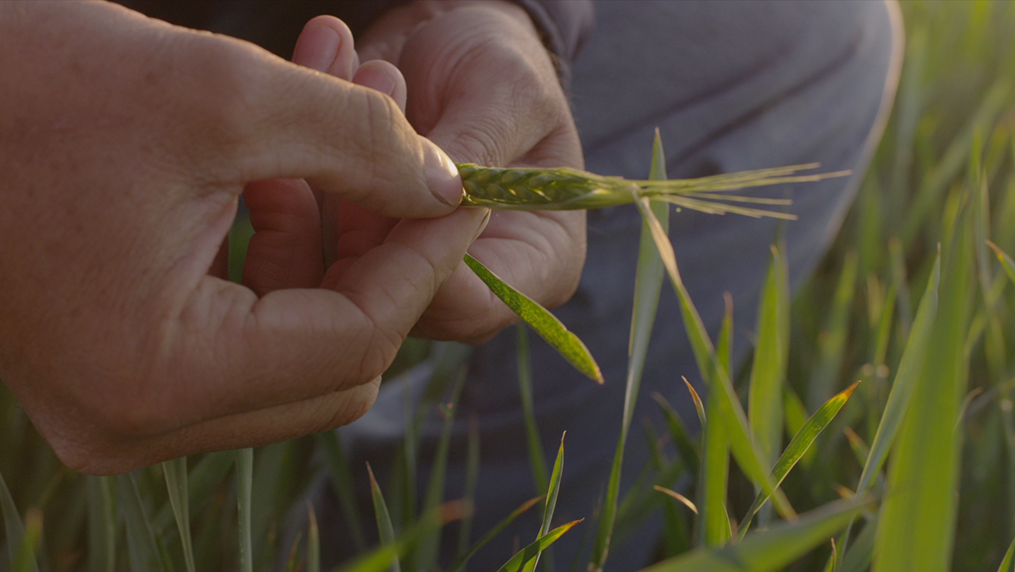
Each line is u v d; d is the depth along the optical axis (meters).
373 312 0.42
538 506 0.70
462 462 0.69
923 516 0.33
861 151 0.79
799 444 0.42
